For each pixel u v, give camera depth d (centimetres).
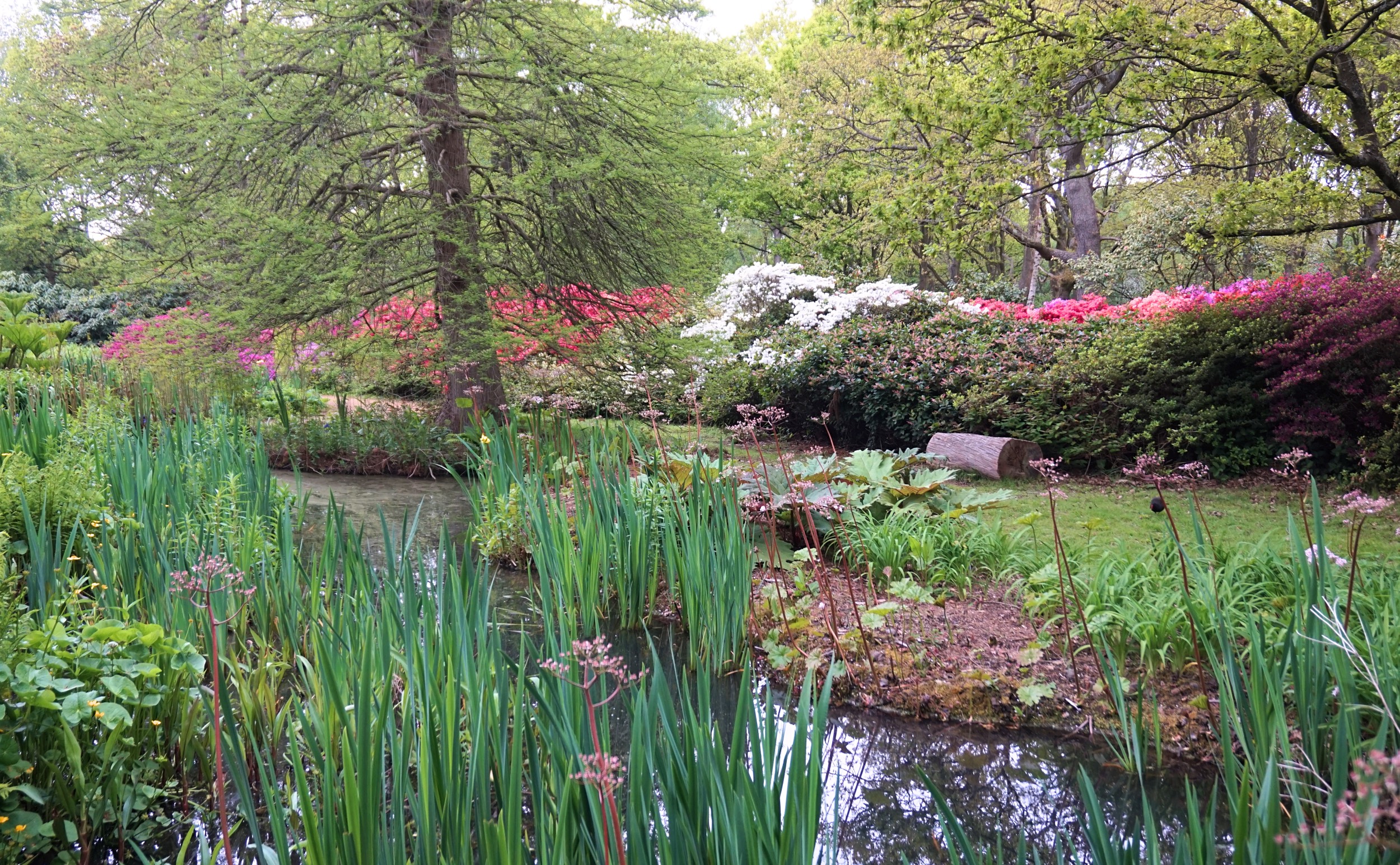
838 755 394
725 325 1442
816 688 450
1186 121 928
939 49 1073
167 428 707
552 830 227
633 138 1073
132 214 1066
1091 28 884
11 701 292
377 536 720
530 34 1055
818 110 2244
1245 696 332
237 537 480
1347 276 1042
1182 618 429
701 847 222
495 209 1084
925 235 1766
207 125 951
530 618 538
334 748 291
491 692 266
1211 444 891
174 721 343
